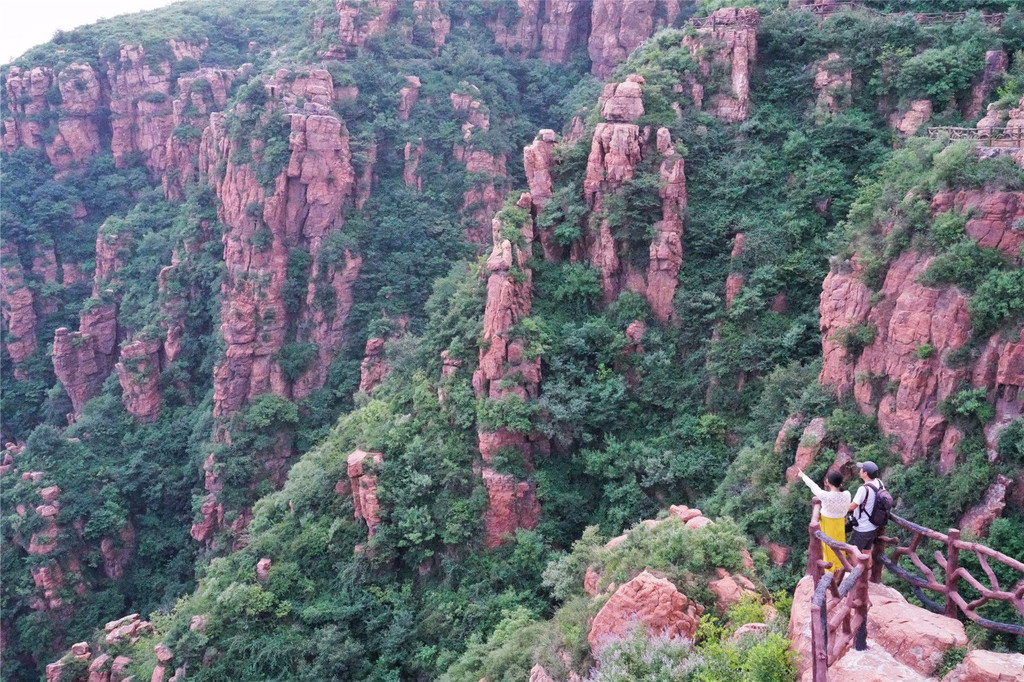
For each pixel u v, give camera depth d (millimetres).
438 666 35312
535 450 43656
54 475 66938
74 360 81312
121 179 98062
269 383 72500
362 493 43281
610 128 47250
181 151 90938
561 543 40875
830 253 41812
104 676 47781
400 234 78688
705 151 47812
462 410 44375
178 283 77188
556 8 102688
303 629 40656
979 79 44094
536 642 27688
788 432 34562
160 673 40562
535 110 99438
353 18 87250
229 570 45688
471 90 90688
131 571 67062
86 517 66000
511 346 43812
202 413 73250
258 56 103625
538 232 48875
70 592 62781
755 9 50531
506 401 42406
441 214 82438
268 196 71875
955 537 14180
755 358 41250
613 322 45844
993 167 30156
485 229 85188
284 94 74250
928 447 29906
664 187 45562
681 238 46219
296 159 72188
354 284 75500
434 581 41219
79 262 94062
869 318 33000
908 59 46188
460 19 103688
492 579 39250
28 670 61000
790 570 30922
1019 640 23266
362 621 40375
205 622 41156
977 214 29953
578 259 48406
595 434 43688
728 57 49938
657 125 47531
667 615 22047
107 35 102438
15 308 87875
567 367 44094
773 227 44000
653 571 23984
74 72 98125
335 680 37656
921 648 13328
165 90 99875
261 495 66875
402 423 46125
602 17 98562
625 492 40469
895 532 28453
